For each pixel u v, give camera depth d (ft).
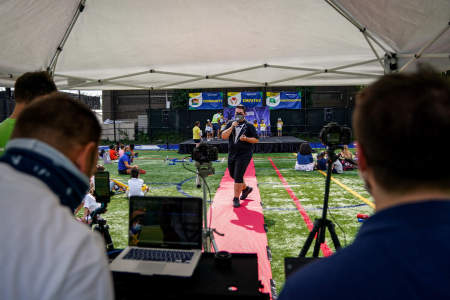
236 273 4.75
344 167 30.50
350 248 1.40
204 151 8.91
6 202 1.53
